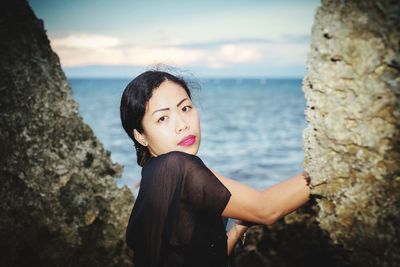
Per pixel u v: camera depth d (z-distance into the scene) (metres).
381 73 1.43
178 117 1.64
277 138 23.55
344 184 1.54
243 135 24.92
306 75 1.69
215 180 1.49
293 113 39.34
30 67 3.37
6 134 3.09
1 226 3.00
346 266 1.92
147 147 1.81
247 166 15.89
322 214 1.65
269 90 105.88
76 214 3.36
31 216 3.13
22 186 3.13
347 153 1.52
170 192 1.49
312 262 2.89
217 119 34.19
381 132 1.43
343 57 1.51
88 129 3.75
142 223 1.53
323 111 1.58
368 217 1.48
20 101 3.22
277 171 15.02
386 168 1.43
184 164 1.51
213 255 1.55
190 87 2.05
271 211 1.53
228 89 114.19
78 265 3.30
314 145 1.62
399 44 1.38
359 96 1.47
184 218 1.49
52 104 3.44
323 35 1.58
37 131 3.28
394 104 1.41
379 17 1.43
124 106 1.72
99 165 3.70
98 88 116.25
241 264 3.34
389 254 1.42
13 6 3.45
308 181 1.64
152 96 1.63
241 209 1.50
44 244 3.17
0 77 3.15
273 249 3.22
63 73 3.71
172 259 1.50
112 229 3.58
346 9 1.52
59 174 3.31
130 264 3.55
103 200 3.61
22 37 3.42
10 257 3.02
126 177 13.34
